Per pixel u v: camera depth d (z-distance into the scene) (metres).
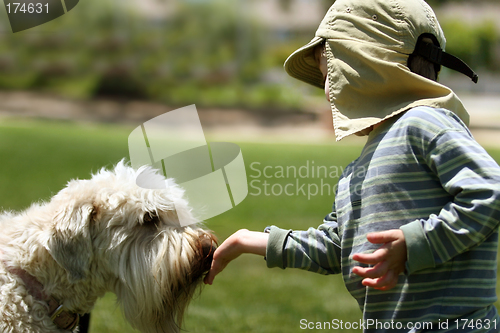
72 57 38.56
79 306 3.41
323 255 3.36
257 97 34.59
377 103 3.15
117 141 22.47
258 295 6.75
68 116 33.12
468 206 2.69
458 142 2.81
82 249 3.29
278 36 42.06
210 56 40.31
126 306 3.50
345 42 3.23
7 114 32.31
